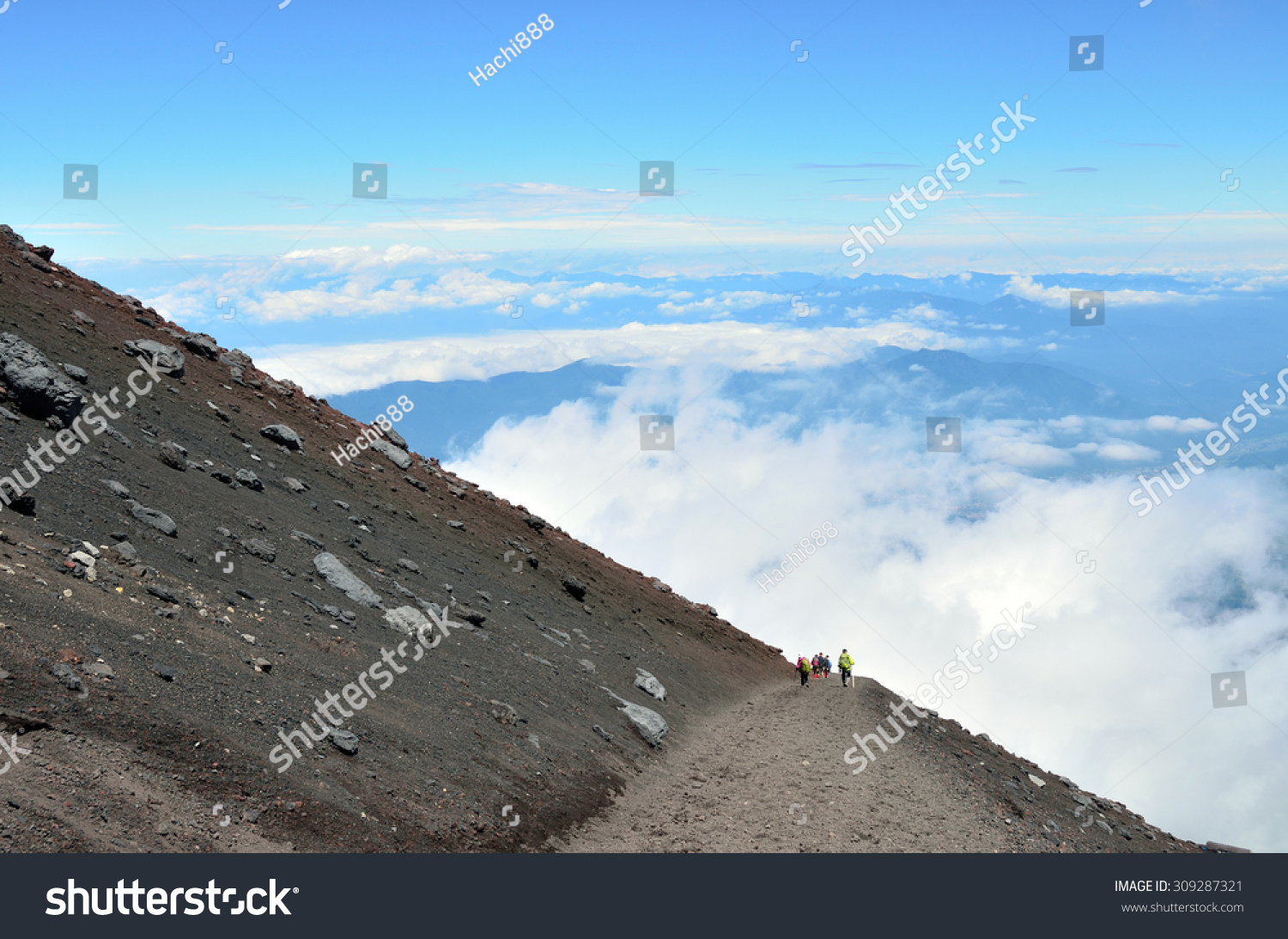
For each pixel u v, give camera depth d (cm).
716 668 4012
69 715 1046
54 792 926
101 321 3148
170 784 1060
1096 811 3150
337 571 2167
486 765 1653
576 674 2636
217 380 3447
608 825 1742
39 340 2567
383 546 2755
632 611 4175
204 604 1608
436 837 1316
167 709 1180
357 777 1337
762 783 2291
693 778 2256
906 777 2528
